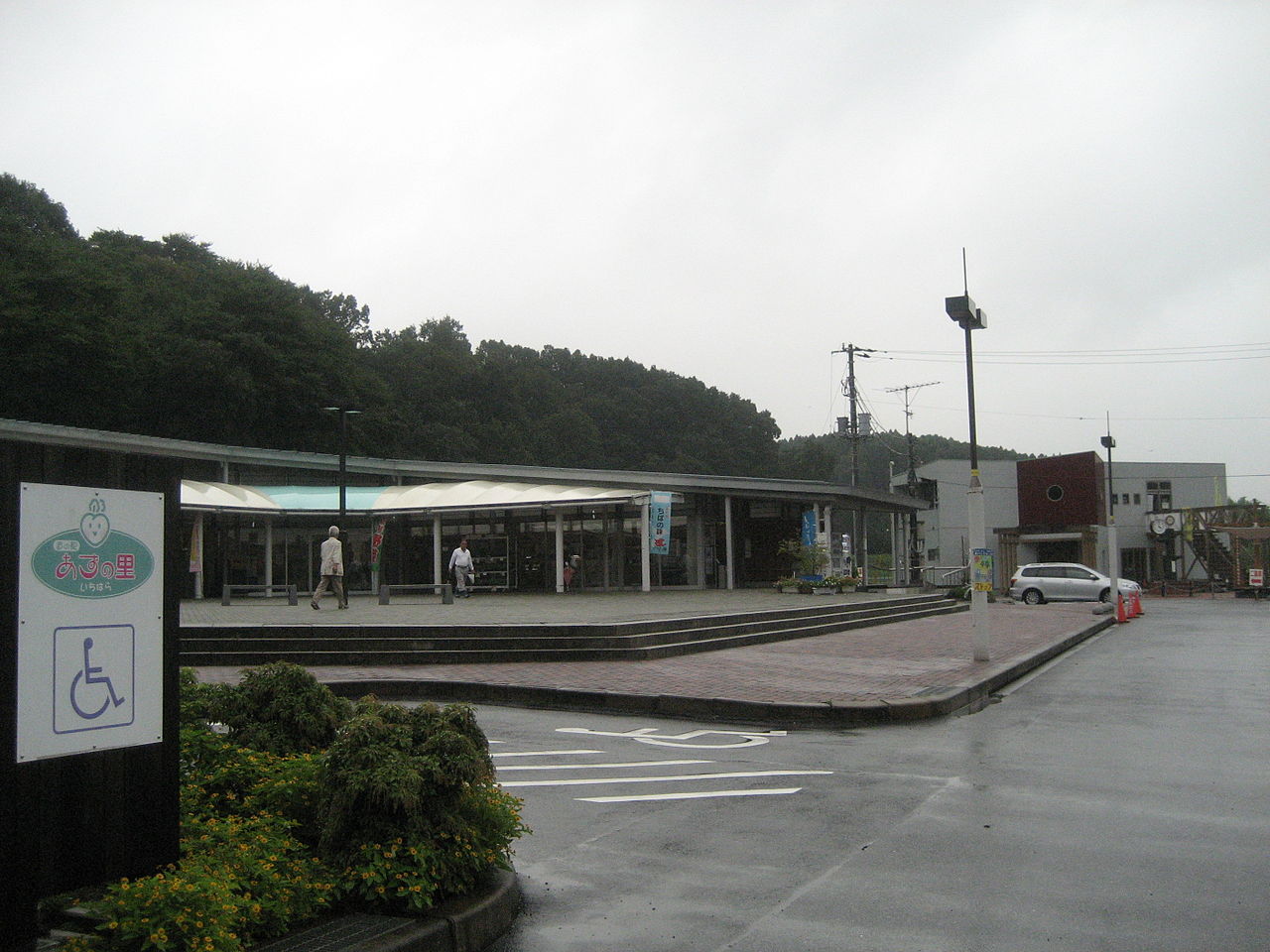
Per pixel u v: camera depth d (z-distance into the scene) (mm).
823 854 6176
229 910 4078
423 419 70312
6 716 3975
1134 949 4613
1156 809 7211
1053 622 26719
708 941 4789
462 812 5332
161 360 47062
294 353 51906
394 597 32812
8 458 4020
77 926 4449
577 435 81562
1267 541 53188
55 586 4168
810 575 33469
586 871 5895
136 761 4453
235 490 32969
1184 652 19906
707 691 12555
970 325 16156
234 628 16281
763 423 97750
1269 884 5527
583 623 17172
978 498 16062
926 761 9102
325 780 5062
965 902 5262
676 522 35375
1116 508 65562
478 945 4738
